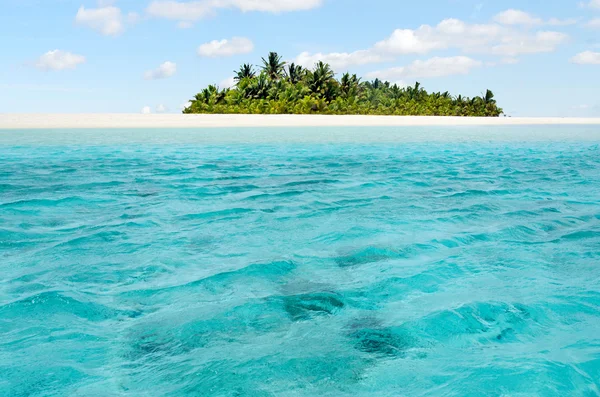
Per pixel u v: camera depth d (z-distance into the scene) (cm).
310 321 298
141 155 1119
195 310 313
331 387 227
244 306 319
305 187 757
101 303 324
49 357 255
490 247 448
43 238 470
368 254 427
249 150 1253
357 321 298
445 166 1009
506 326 291
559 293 339
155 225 521
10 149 1188
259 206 618
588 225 525
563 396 222
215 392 223
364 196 687
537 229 511
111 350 262
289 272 384
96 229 502
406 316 305
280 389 226
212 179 822
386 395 221
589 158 1151
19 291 342
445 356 257
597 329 287
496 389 227
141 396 221
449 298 333
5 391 225
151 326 291
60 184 756
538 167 1003
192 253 429
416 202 646
